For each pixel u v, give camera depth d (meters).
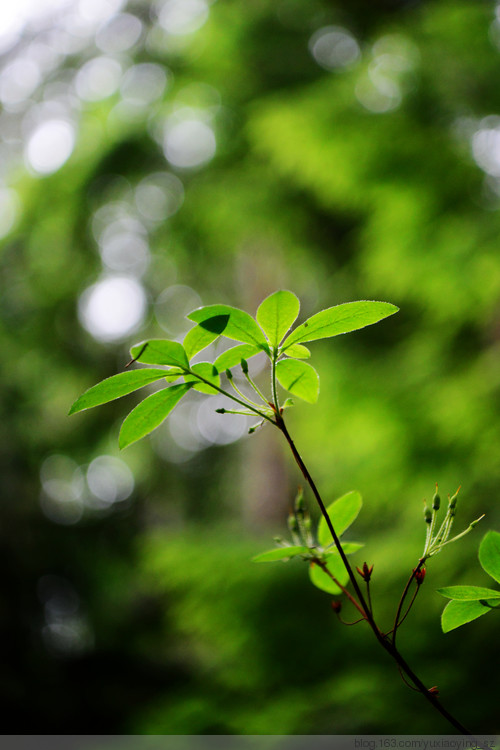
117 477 7.38
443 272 2.91
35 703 4.58
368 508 3.42
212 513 7.41
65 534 5.50
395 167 3.10
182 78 4.78
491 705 2.10
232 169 4.86
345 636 2.69
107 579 5.57
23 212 5.12
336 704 2.27
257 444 6.38
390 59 3.41
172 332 6.53
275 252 5.63
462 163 3.05
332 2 4.35
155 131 5.04
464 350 3.14
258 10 4.59
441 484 2.79
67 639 5.34
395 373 3.26
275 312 0.69
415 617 2.57
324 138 3.17
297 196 4.69
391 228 3.10
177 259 5.74
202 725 2.40
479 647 2.38
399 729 2.06
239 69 4.63
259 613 2.91
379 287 3.34
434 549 0.68
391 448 2.97
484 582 2.39
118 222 5.40
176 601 3.41
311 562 0.81
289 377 0.75
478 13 3.25
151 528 6.69
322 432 3.29
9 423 5.32
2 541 5.08
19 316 5.46
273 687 2.67
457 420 2.84
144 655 5.16
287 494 6.17
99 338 5.76
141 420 0.73
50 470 6.00
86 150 5.07
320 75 4.44
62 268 5.43
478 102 3.28
